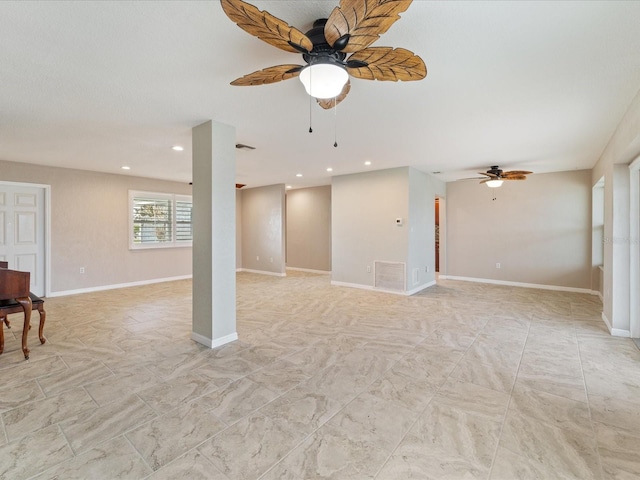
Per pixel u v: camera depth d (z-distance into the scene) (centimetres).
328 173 634
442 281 705
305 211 882
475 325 390
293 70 172
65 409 208
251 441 178
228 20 164
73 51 192
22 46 185
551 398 224
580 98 262
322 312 449
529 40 182
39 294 535
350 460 164
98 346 319
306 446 175
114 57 199
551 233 616
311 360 287
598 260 567
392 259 582
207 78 228
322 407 212
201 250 325
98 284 601
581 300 522
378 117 307
